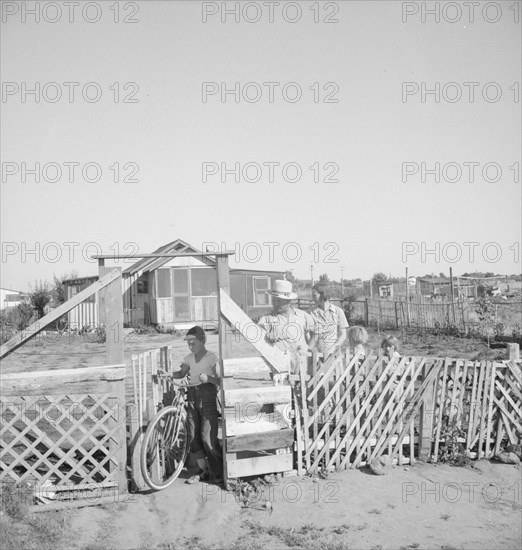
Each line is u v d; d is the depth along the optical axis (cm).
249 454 711
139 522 576
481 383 740
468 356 1689
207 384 690
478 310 2211
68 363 1781
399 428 729
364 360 725
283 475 686
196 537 542
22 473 668
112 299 652
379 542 527
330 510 596
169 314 3011
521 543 523
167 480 671
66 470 684
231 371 666
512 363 745
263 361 680
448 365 743
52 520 569
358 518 578
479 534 541
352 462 727
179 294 3033
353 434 718
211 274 3086
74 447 637
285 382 700
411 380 730
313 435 703
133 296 3164
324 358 855
